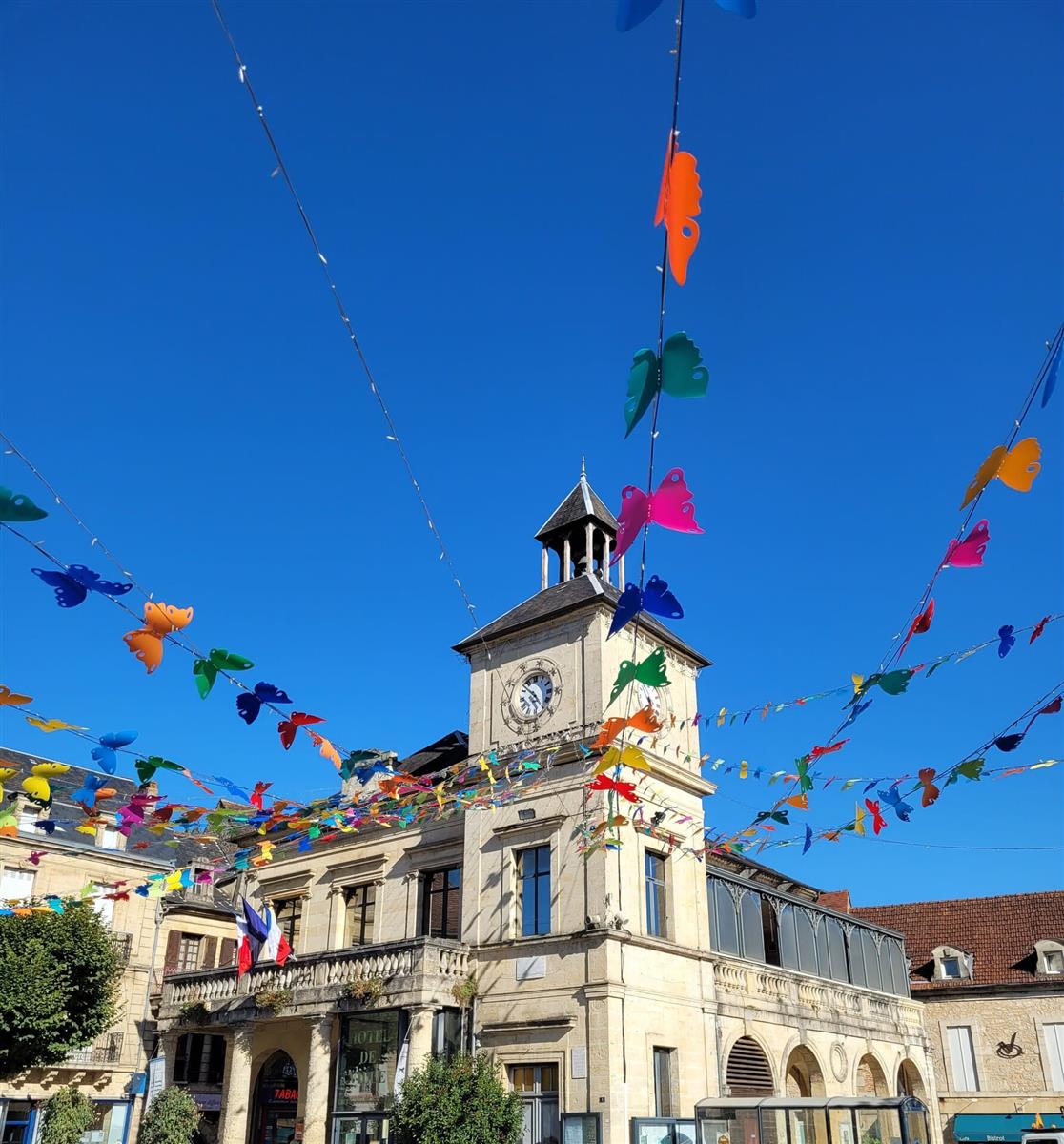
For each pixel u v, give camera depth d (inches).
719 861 1233.4
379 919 1173.1
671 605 370.0
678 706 1138.7
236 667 440.5
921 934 1675.7
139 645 400.5
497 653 1158.3
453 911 1112.2
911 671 483.2
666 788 1074.7
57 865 1344.7
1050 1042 1437.0
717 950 1085.1
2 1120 1160.2
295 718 538.6
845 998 1293.1
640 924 977.5
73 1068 1249.4
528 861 1031.0
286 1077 1139.9
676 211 208.1
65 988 1053.8
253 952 1115.3
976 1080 1464.1
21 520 299.9
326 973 1052.5
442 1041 968.3
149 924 1398.9
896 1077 1359.5
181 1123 1097.4
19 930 1057.5
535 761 906.1
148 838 1459.2
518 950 985.5
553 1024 928.3
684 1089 957.2
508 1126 847.7
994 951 1587.1
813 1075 1179.3
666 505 287.9
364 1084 998.4
